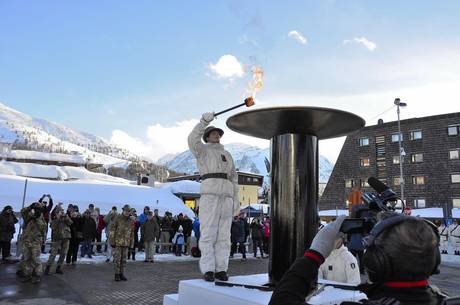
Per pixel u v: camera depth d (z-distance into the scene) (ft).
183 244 59.93
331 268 15.80
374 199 5.60
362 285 4.74
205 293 13.00
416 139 155.12
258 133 15.58
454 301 4.45
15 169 161.99
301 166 14.24
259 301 10.81
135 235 53.72
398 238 4.25
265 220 71.36
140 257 56.85
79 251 60.08
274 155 14.83
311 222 14.21
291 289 4.45
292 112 13.07
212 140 15.56
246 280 14.64
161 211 87.40
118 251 36.42
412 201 152.35
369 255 4.49
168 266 48.26
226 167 15.23
